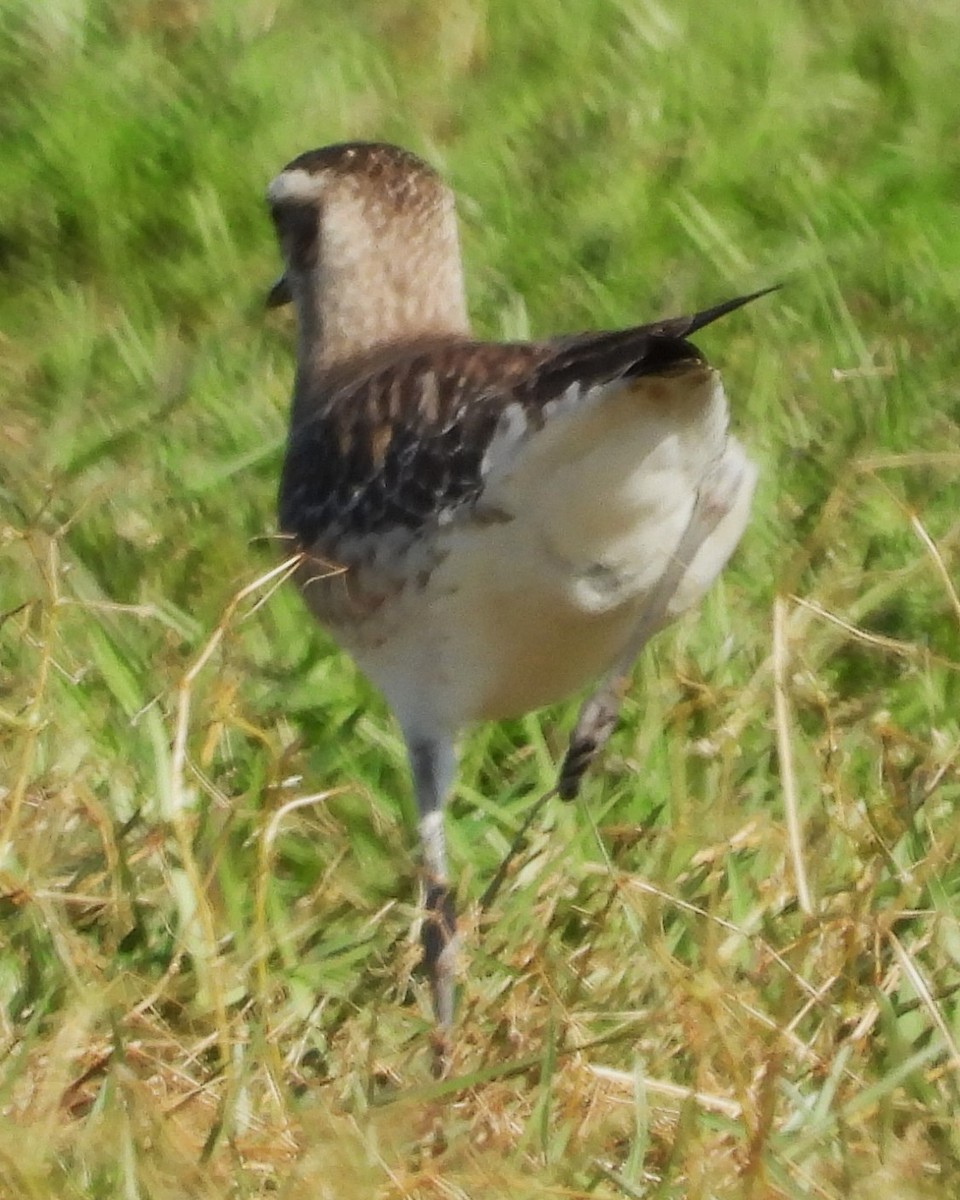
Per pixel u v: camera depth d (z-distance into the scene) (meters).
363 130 19.12
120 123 18.70
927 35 20.64
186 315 17.44
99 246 17.97
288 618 13.87
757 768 12.50
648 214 18.14
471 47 20.42
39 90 19.23
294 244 13.12
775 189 18.55
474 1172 9.94
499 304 17.22
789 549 14.33
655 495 10.62
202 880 11.01
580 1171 10.02
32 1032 10.69
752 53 20.19
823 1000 10.65
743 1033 10.52
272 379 16.45
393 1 20.92
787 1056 10.46
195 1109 10.43
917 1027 10.88
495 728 13.48
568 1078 10.57
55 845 11.50
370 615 11.71
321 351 12.98
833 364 16.47
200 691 12.69
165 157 18.58
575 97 19.66
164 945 11.41
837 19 20.95
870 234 18.03
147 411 16.02
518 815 12.73
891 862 11.16
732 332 17.00
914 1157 10.01
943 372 16.67
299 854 12.33
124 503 14.88
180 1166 9.88
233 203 18.30
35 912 11.12
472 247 17.72
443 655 11.55
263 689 13.23
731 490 11.30
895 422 15.66
